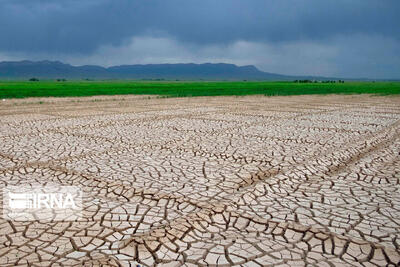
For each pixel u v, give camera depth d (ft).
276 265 8.04
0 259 8.12
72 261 8.09
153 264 8.05
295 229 9.86
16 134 24.90
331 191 13.17
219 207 11.39
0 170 15.46
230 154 19.08
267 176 15.23
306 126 30.35
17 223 10.07
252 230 9.81
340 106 52.44
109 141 22.54
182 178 14.61
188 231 9.68
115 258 8.26
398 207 11.55
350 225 10.12
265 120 34.40
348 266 8.00
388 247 8.86
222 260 8.23
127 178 14.47
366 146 21.93
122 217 10.57
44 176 14.67
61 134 25.05
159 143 22.00
